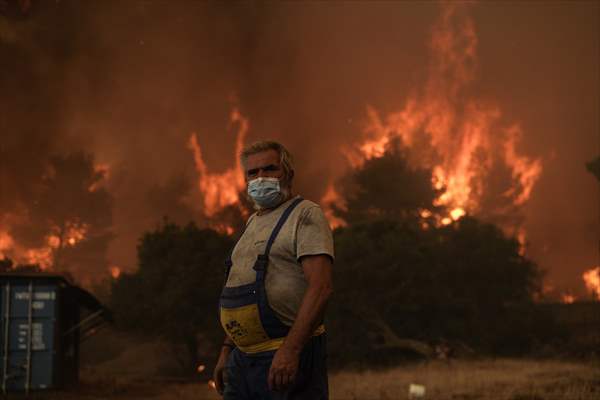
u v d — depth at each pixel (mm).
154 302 40500
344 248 39375
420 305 38781
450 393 17172
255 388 3047
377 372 31312
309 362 3029
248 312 3025
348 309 38688
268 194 3141
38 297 19172
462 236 44656
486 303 43000
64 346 20391
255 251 3078
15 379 18703
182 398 19578
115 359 51375
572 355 34625
